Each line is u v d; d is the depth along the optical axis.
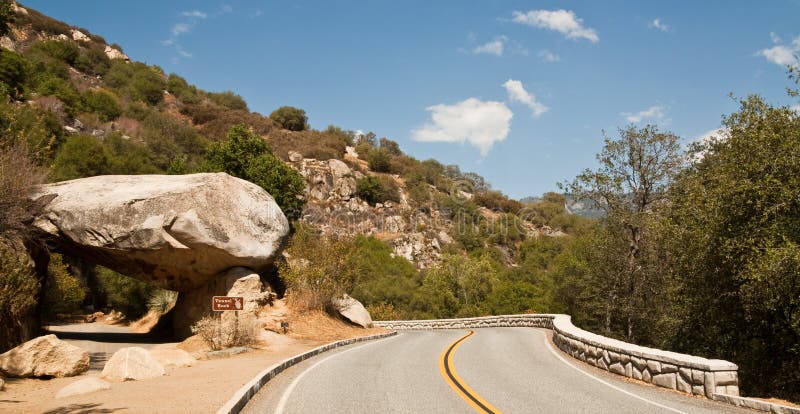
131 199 18.55
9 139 18.92
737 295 14.30
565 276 32.50
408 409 7.73
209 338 17.67
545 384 10.17
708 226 14.02
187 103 117.69
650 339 24.94
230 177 20.89
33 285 15.45
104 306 43.00
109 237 18.38
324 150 108.44
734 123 15.38
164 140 71.44
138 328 30.14
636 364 10.87
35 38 104.50
